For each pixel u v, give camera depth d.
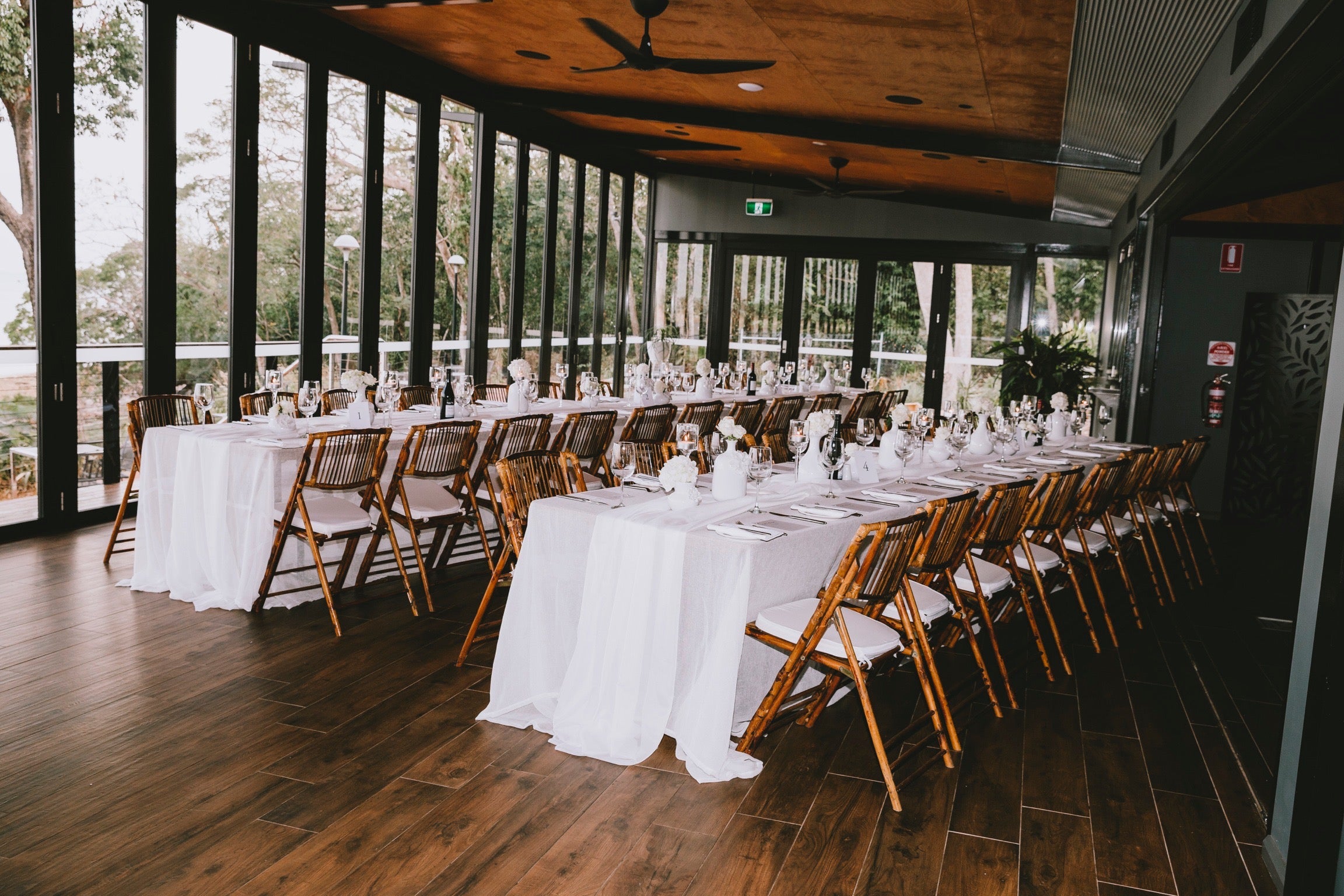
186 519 4.81
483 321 9.32
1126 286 9.34
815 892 2.68
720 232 12.87
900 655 3.55
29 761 3.16
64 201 5.77
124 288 6.20
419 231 8.41
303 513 4.49
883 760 3.18
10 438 5.69
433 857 2.73
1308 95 3.81
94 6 5.82
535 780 3.21
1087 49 5.27
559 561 3.68
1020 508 4.16
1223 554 7.11
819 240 12.62
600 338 11.82
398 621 4.70
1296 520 8.03
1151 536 5.91
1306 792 2.64
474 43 7.42
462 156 8.92
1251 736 3.88
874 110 7.69
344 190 7.62
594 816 3.01
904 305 12.50
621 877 2.70
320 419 5.50
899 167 9.99
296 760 3.26
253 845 2.74
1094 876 2.83
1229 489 8.20
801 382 10.69
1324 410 2.91
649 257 13.05
